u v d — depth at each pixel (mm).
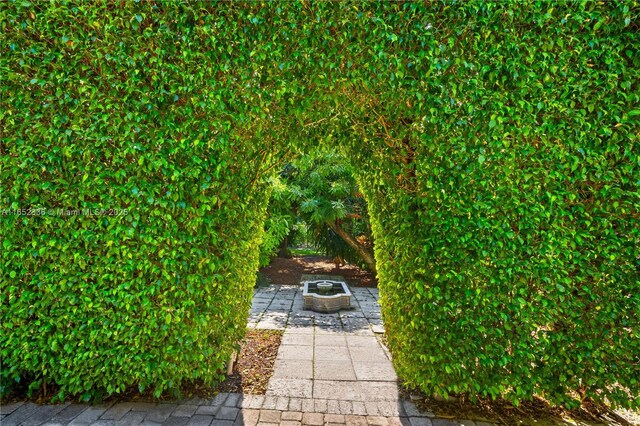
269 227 7234
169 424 2191
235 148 2383
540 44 2082
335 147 2844
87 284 2289
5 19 2137
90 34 2141
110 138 2188
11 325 2287
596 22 2088
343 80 2170
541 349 2262
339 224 7961
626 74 2074
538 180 2172
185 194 2307
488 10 2064
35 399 2438
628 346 2168
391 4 2129
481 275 2248
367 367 3082
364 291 6922
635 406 2168
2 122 2248
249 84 2230
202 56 2168
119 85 2152
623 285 2166
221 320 2596
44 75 2186
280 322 4523
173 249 2291
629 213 2143
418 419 2299
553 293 2219
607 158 2162
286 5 2145
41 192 2273
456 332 2297
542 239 2182
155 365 2312
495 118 2109
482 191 2191
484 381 2283
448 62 2096
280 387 2695
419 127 2258
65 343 2332
